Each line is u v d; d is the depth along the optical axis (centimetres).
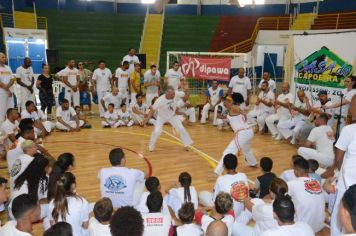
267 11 2133
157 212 316
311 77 860
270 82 995
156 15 2072
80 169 638
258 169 659
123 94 1073
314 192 383
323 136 605
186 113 1060
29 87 948
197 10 2205
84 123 977
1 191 369
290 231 262
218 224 248
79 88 1119
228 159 424
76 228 336
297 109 820
